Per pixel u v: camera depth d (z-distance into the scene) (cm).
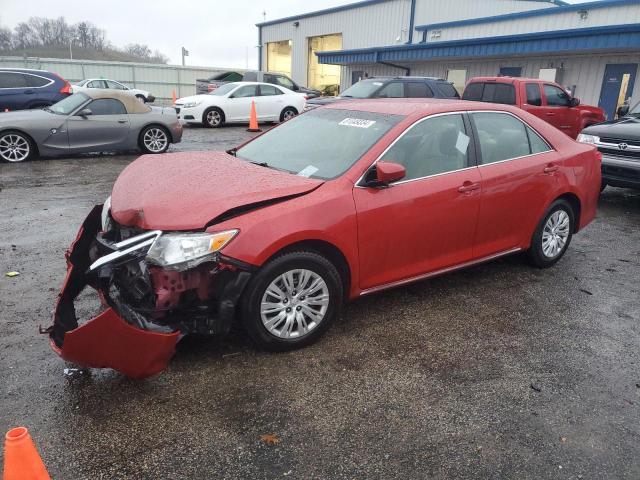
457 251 431
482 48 1778
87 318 381
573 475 253
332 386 316
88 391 303
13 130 1009
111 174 940
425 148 405
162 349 289
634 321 417
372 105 452
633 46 1349
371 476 248
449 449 268
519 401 309
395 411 296
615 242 629
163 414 286
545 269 525
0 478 240
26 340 354
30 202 722
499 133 459
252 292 323
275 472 248
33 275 461
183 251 299
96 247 349
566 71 1652
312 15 3022
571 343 379
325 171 379
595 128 820
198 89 2267
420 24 2373
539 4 2420
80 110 1070
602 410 303
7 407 286
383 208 369
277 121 1894
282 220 325
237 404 296
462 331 391
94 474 244
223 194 334
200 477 244
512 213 461
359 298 403
